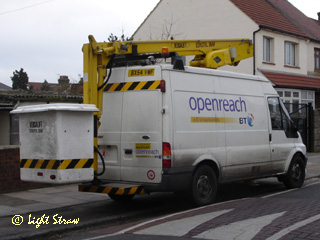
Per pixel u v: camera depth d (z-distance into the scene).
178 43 9.52
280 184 11.67
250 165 9.30
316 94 24.06
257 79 9.88
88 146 7.50
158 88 7.74
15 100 13.09
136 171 7.93
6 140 12.97
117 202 9.43
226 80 9.02
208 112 8.41
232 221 6.84
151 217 8.05
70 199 9.70
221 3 21.92
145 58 9.03
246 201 8.80
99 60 8.30
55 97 13.93
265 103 9.91
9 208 8.79
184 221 7.06
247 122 9.32
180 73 8.02
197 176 8.14
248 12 21.36
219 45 10.24
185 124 7.90
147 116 7.83
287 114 10.57
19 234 6.71
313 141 19.47
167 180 7.55
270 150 9.84
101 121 8.51
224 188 11.18
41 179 7.39
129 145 8.05
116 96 8.31
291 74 22.61
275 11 24.00
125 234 6.57
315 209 7.65
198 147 8.12
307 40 23.92
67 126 7.25
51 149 7.22
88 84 8.06
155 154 7.67
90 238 6.54
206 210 7.85
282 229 6.19
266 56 21.75
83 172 7.42
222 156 8.62
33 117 7.50
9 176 10.60
